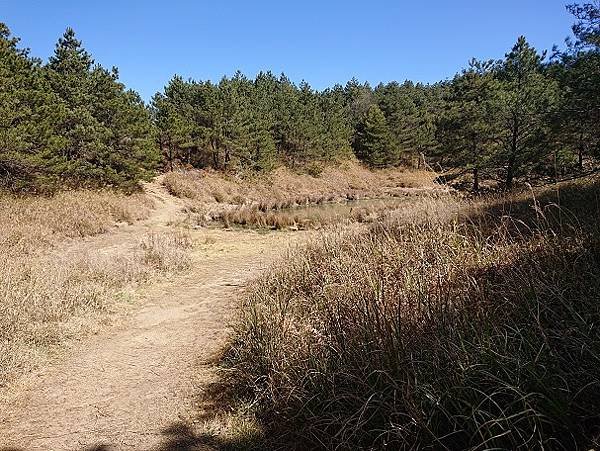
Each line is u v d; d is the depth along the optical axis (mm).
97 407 4027
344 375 3199
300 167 38344
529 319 3010
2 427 3721
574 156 13656
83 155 19422
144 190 23250
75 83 20016
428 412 2641
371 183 39438
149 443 3453
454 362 2729
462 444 2500
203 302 7285
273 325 4527
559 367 2408
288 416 3342
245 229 16656
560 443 2096
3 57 14883
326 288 5332
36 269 7543
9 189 15281
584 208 6086
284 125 37250
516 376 2459
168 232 14773
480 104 19016
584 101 10102
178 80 34156
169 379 4547
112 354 5207
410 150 43438
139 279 8398
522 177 16016
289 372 3691
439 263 4641
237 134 31156
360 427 2775
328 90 55188
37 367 4746
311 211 22094
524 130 16594
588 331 2566
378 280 4562
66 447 3436
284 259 7836
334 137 42312
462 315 3312
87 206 15617
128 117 21219
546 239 4242
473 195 12289
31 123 15000
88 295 6797
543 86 16562
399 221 7992
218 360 4887
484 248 4840
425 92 64375
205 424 3664
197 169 30625
